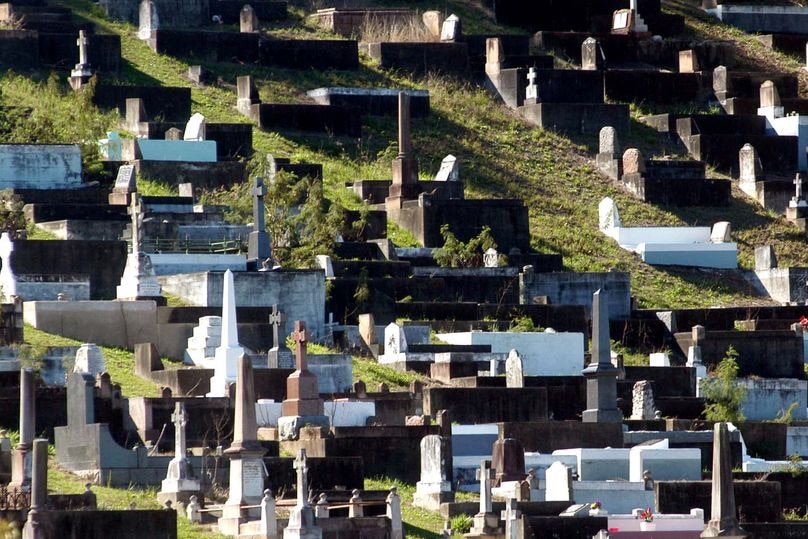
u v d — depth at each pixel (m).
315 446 165.75
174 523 137.50
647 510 161.62
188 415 163.00
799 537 163.62
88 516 135.00
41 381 168.00
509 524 152.00
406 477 167.12
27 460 142.88
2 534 133.88
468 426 176.38
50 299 196.50
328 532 146.12
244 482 148.50
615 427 181.12
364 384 180.88
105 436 154.25
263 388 176.00
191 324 189.00
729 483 148.50
